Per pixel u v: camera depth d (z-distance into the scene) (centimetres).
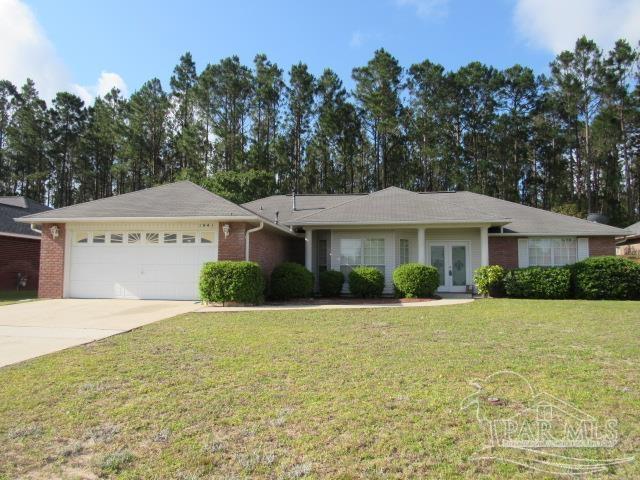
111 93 4769
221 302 1277
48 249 1455
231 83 4081
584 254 1752
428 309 1180
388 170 4288
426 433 369
